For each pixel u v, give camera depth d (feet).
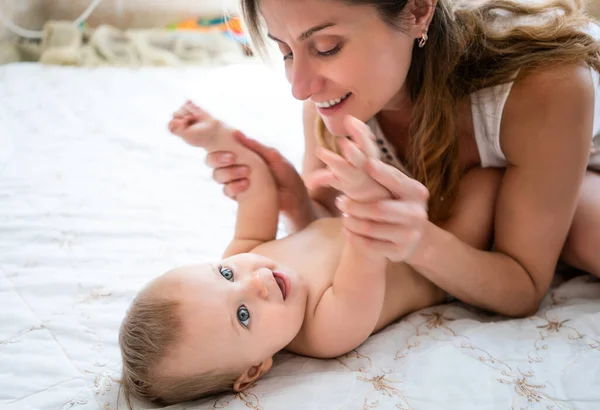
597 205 3.49
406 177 2.56
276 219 3.90
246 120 6.58
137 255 4.13
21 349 3.23
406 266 3.44
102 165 5.54
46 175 5.30
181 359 2.85
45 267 3.99
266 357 3.03
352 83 2.93
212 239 4.35
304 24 2.74
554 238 3.28
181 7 9.61
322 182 2.59
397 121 3.69
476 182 3.55
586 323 3.11
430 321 3.36
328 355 3.13
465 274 3.18
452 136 3.35
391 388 2.79
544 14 3.44
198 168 5.51
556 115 3.10
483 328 3.17
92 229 4.44
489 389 2.72
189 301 2.93
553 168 3.15
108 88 7.57
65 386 3.01
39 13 9.54
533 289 3.35
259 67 8.34
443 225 3.54
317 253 3.45
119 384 3.02
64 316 3.50
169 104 7.07
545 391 2.71
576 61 3.16
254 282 3.04
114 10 9.61
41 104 6.93
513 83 3.19
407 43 3.01
